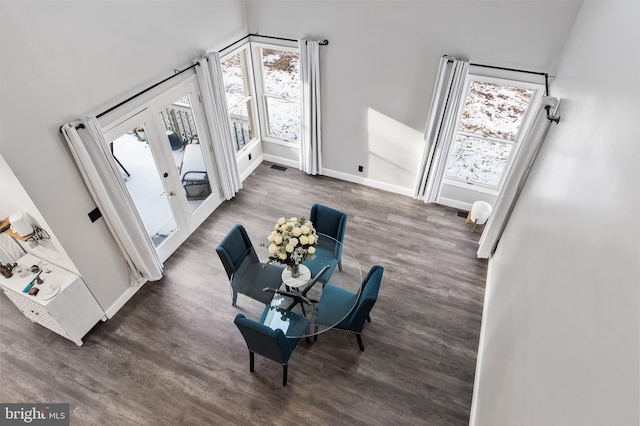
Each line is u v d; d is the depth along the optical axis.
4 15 2.96
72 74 3.54
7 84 3.08
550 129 3.98
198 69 4.92
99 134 3.75
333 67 5.69
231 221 5.98
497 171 5.76
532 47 4.49
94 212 4.09
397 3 4.81
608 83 2.44
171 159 5.01
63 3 3.32
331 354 4.24
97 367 4.12
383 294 4.88
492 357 3.54
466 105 5.35
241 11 5.58
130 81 4.15
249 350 3.87
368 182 6.68
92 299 4.34
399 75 5.36
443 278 5.11
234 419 3.74
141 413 3.77
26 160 3.35
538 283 2.71
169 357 4.22
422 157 5.84
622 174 1.76
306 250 3.75
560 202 2.75
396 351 4.29
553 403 1.86
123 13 3.86
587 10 3.70
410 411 3.80
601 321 1.56
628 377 1.23
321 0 5.15
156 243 5.20
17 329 4.46
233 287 4.07
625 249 1.50
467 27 4.66
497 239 5.05
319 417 3.75
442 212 6.16
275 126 6.95
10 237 4.14
